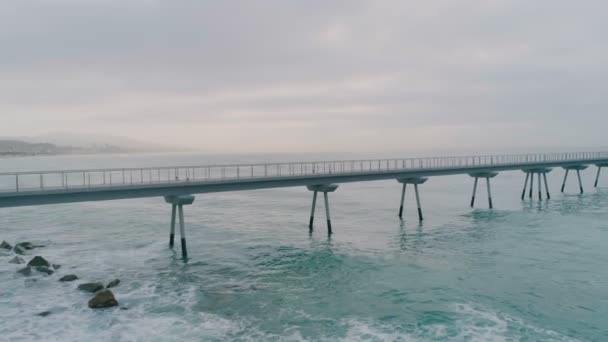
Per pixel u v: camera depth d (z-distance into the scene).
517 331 19.11
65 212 60.22
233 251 35.06
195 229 45.47
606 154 95.31
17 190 27.84
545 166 70.38
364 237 40.59
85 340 18.36
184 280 27.00
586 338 18.45
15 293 24.14
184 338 18.56
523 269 28.73
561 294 23.86
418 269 29.08
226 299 23.52
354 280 26.88
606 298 23.22
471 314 21.08
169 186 33.44
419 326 19.73
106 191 31.20
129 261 31.77
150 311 21.69
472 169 56.78
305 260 31.95
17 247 34.56
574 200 66.69
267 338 18.59
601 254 32.56
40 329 19.44
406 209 60.53
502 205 62.31
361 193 87.38
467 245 36.19
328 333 19.08
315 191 44.38
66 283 26.05
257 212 59.38
